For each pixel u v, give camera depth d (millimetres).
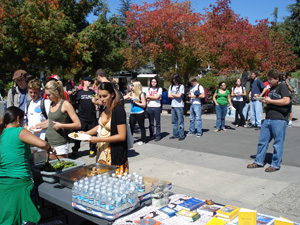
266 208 4012
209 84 18594
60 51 12742
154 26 14266
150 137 8578
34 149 3900
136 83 7879
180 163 6238
